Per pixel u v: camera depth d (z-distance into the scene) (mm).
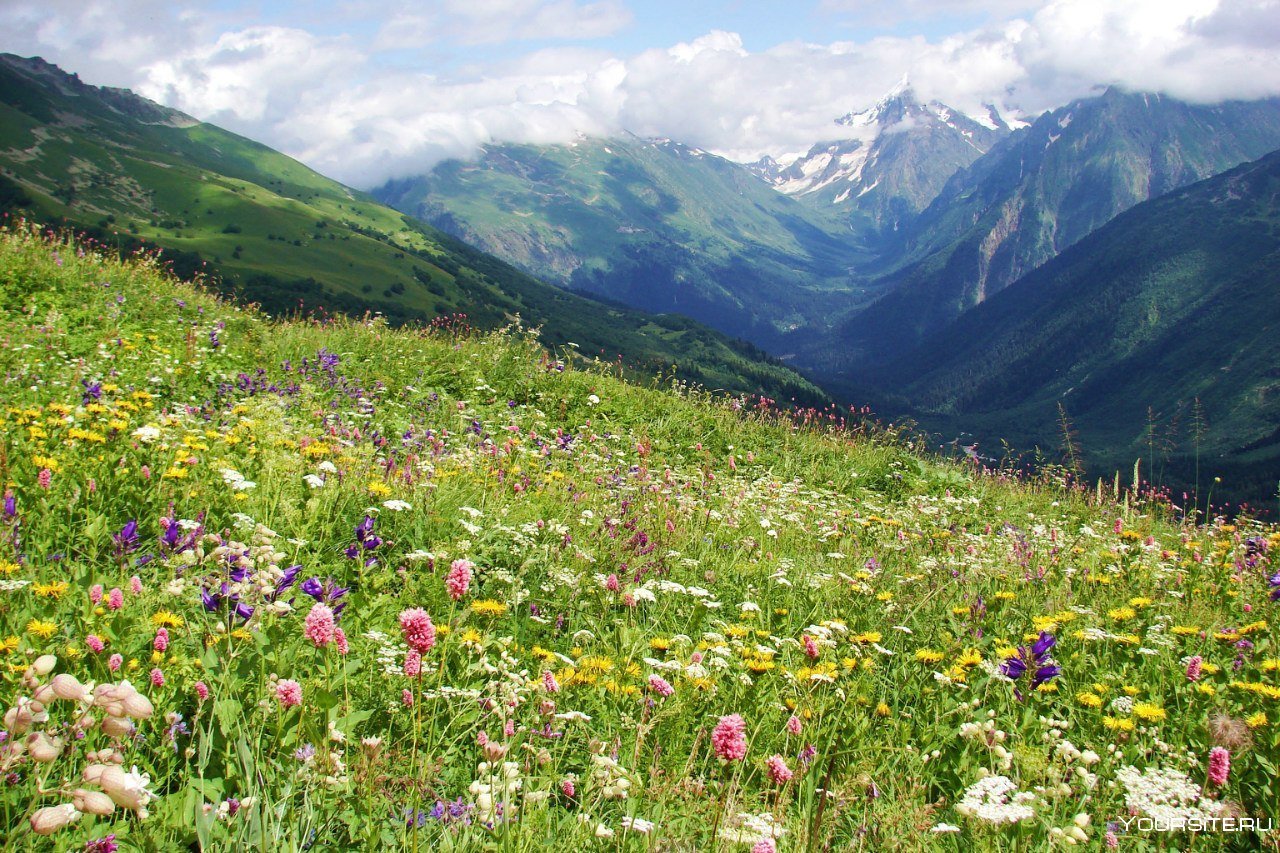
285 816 3178
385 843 3189
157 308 16766
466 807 3350
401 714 4094
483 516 7340
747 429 17828
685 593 6441
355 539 6043
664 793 3666
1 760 2293
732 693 4941
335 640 3512
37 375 10500
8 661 3510
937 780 4383
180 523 5254
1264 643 6094
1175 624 6582
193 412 9531
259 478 7148
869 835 3770
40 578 4766
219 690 3576
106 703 2254
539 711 4223
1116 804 4129
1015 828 3574
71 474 6172
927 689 5387
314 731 3479
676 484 11336
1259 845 4004
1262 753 4457
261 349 15828
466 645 4617
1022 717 4898
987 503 15148
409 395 14805
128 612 4117
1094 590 7730
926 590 7367
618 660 5145
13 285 15500
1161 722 4836
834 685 5055
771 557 8508
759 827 3252
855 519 11453
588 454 11992
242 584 3994
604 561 7305
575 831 3387
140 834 2928
